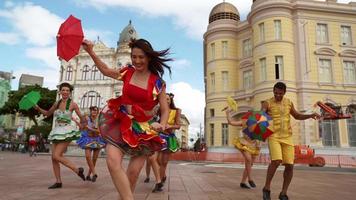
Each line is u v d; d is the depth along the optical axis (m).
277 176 10.96
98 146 6.78
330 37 26.39
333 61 26.06
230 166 17.50
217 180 8.52
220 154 23.48
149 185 6.79
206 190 6.23
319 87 25.17
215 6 33.31
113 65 50.00
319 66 25.81
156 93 2.74
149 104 2.73
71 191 5.31
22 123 67.06
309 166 19.27
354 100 25.44
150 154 2.76
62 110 5.78
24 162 13.65
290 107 5.09
